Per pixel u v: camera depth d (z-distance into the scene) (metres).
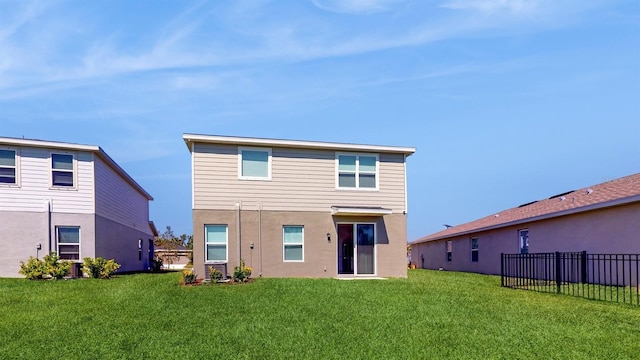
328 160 16.41
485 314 8.58
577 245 15.70
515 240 19.86
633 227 13.30
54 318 8.26
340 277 15.78
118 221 20.78
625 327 7.39
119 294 11.11
